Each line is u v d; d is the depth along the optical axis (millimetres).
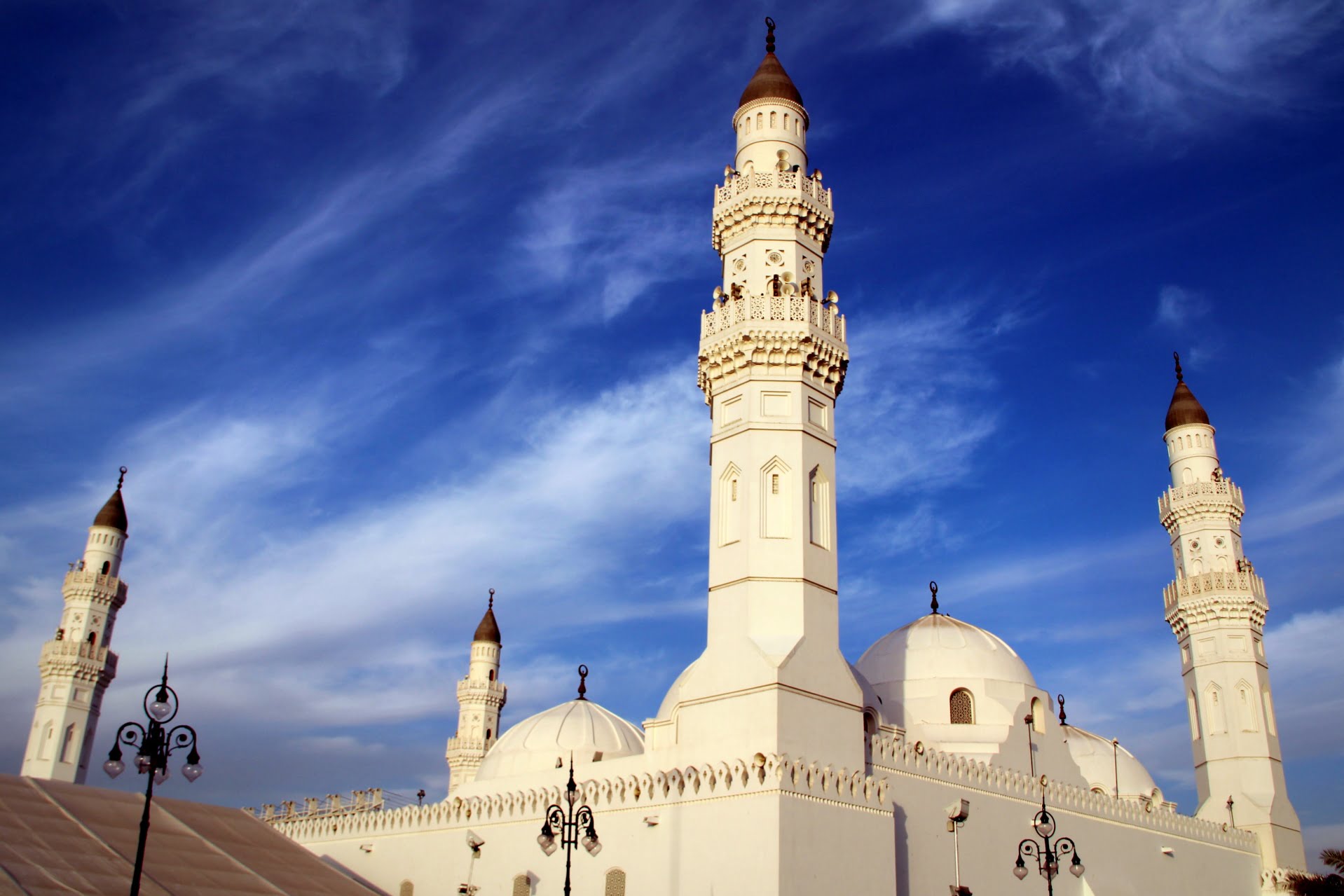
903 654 69562
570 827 44531
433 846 62000
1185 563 87125
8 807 47906
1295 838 79438
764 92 61719
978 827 57406
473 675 108375
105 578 98750
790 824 44219
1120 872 66062
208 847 50719
